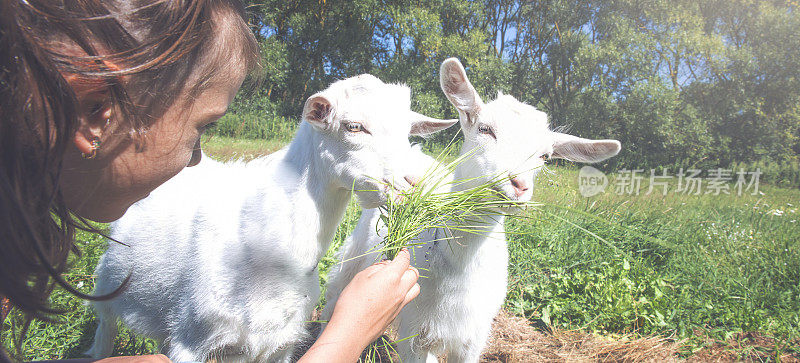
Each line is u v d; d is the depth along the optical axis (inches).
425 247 109.0
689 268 220.1
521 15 1226.0
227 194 98.8
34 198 24.7
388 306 46.7
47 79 23.1
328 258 167.9
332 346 40.8
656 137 1001.5
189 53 31.0
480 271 108.7
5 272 23.1
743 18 1098.7
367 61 1147.9
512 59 1278.3
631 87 1014.4
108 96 27.5
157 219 102.2
